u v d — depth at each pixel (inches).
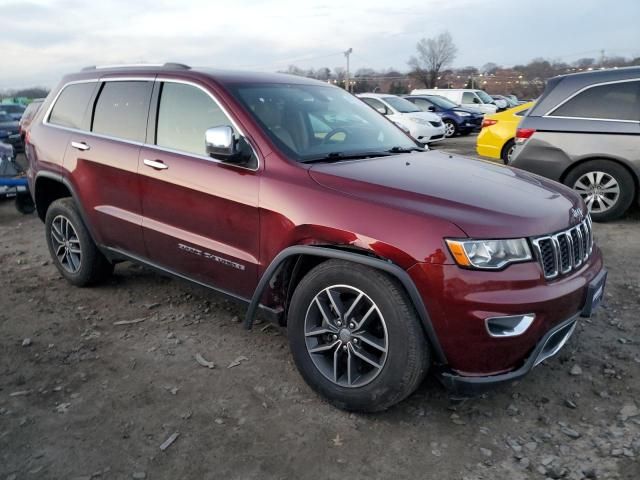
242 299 132.2
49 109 184.7
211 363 134.0
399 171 122.0
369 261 103.8
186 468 98.4
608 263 200.5
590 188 257.3
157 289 182.2
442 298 98.5
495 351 99.9
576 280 109.5
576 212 117.1
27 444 104.9
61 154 171.8
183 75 145.7
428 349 104.7
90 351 140.8
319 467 98.6
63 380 127.3
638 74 244.2
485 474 96.7
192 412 114.6
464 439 106.0
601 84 251.0
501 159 421.1
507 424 110.4
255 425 110.3
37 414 114.2
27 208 310.7
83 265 176.2
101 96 166.4
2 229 276.7
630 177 247.8
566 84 259.6
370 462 99.8
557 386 123.0
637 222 258.7
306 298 114.7
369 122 159.2
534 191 119.7
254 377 127.8
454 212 102.3
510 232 100.4
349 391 110.8
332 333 113.7
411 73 2608.3
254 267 124.7
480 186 116.3
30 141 187.3
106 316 161.9
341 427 109.7
